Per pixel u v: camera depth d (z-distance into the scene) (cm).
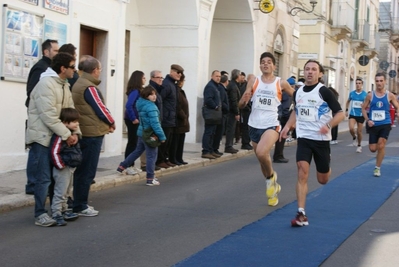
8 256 588
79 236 670
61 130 688
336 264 579
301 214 732
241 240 661
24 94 1055
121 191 965
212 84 1366
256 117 851
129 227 718
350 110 1706
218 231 704
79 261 575
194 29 1702
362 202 903
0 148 1012
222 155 1437
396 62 5903
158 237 671
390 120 1176
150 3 1700
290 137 1922
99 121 755
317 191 993
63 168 707
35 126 697
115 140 1352
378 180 1130
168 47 1720
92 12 1246
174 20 1705
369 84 4578
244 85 1633
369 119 1183
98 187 970
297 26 2636
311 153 740
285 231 706
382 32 5338
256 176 1177
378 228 733
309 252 614
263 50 2212
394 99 1170
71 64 699
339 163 1404
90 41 1310
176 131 1207
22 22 1032
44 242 641
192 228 718
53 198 718
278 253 610
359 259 596
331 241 660
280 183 1086
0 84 998
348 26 3566
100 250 614
